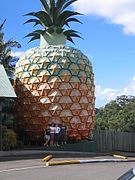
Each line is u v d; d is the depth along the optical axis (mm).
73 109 31797
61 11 33875
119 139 37000
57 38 33969
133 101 72250
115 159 24562
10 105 33750
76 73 32188
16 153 25859
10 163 20625
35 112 32094
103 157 25984
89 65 33531
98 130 35000
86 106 32469
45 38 33969
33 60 32562
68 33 34500
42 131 32094
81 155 26969
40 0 33594
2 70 31797
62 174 17141
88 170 18750
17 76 33438
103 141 35281
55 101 31562
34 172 17672
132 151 37875
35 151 27422
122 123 62750
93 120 33656
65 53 32562
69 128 31781
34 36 34781
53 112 31516
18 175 16688
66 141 31906
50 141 30812
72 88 31859
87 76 32812
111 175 16984
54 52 32500
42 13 33375
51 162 20688
